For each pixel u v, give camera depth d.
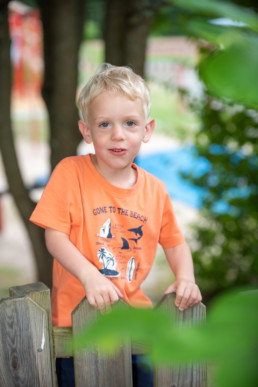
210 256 4.75
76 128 3.90
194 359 0.23
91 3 4.98
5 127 4.08
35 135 15.11
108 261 1.59
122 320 0.24
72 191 1.57
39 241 4.34
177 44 10.70
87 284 1.34
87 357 1.33
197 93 4.41
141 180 1.67
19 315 1.29
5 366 1.31
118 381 1.36
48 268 4.36
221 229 4.66
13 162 4.16
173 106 13.38
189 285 1.41
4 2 3.62
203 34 0.32
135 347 1.35
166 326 0.24
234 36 0.30
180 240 1.72
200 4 0.32
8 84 4.00
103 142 1.46
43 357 1.33
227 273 4.67
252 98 0.26
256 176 4.40
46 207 1.55
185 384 1.38
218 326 0.25
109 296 1.29
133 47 3.34
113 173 1.62
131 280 1.63
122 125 1.44
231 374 0.23
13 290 1.36
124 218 1.61
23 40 11.87
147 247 1.66
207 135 4.49
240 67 0.27
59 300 1.66
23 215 4.29
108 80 1.44
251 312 0.26
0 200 7.66
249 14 0.32
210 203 4.59
